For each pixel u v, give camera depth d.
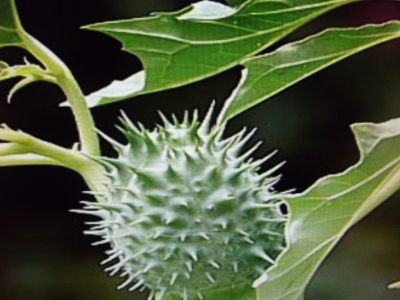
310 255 0.21
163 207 0.24
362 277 0.47
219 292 0.25
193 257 0.24
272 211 0.25
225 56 0.22
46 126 0.52
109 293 0.51
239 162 0.24
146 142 0.24
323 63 0.22
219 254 0.24
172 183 0.24
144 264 0.24
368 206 0.21
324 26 0.44
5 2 0.24
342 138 0.47
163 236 0.24
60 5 0.49
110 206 0.24
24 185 0.53
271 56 0.22
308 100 0.48
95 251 0.53
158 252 0.24
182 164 0.24
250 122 0.47
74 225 0.53
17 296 0.52
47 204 0.53
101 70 0.50
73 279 0.52
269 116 0.47
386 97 0.47
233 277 0.24
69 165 0.25
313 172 0.48
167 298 0.25
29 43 0.25
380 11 0.43
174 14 0.22
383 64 0.47
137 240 0.24
